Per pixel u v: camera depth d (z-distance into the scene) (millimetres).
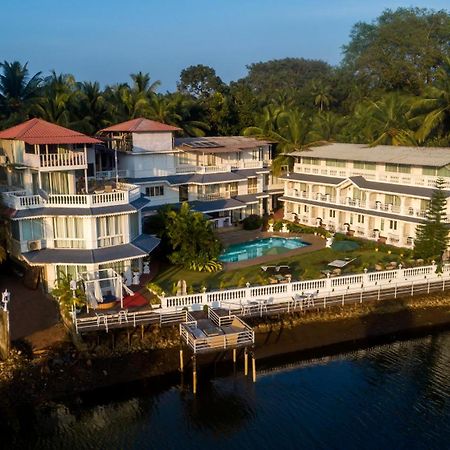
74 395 30250
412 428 28219
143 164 54844
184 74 107000
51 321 35281
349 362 35000
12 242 40594
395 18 106875
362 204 57250
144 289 40438
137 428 28188
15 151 42438
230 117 85312
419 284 41625
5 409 28609
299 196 64750
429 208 47250
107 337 33594
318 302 38062
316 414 29375
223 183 61062
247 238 57875
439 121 67562
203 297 36125
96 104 65812
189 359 33875
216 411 29625
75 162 41312
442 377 33250
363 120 78250
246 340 31609
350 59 117438
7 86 65500
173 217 47844
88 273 38406
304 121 73062
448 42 98938
